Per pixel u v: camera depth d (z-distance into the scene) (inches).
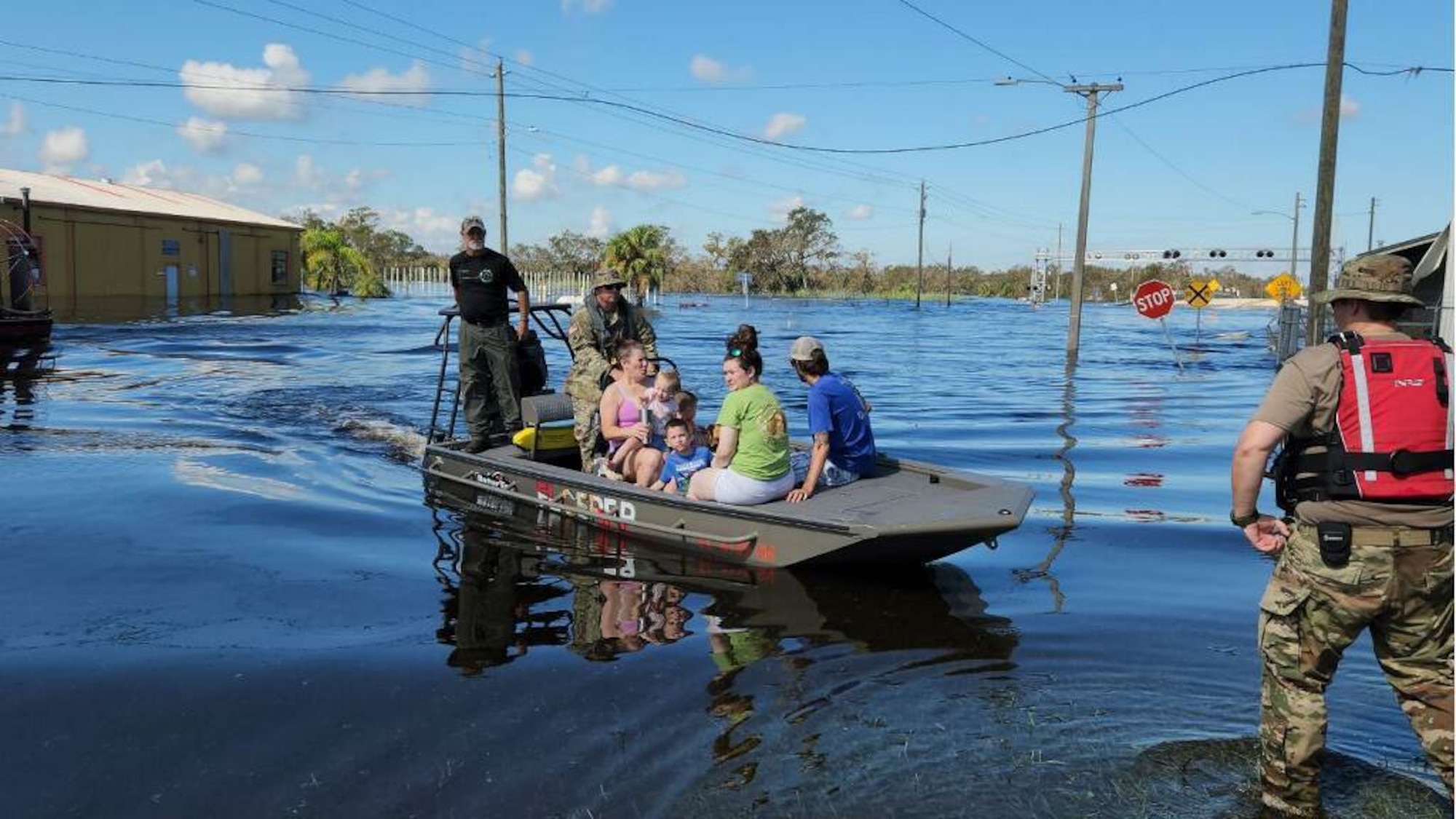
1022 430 474.3
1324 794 130.7
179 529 268.5
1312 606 123.5
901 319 1913.1
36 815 125.3
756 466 240.7
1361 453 119.6
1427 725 122.8
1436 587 119.3
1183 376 774.5
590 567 237.9
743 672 172.6
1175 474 364.8
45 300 1375.5
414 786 132.7
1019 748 142.9
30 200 1333.7
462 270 327.0
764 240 4109.3
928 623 198.8
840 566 233.8
